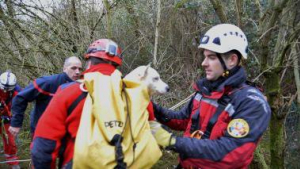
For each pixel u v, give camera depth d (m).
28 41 6.07
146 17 7.30
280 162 2.86
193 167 1.88
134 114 1.71
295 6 2.95
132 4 6.79
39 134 1.85
